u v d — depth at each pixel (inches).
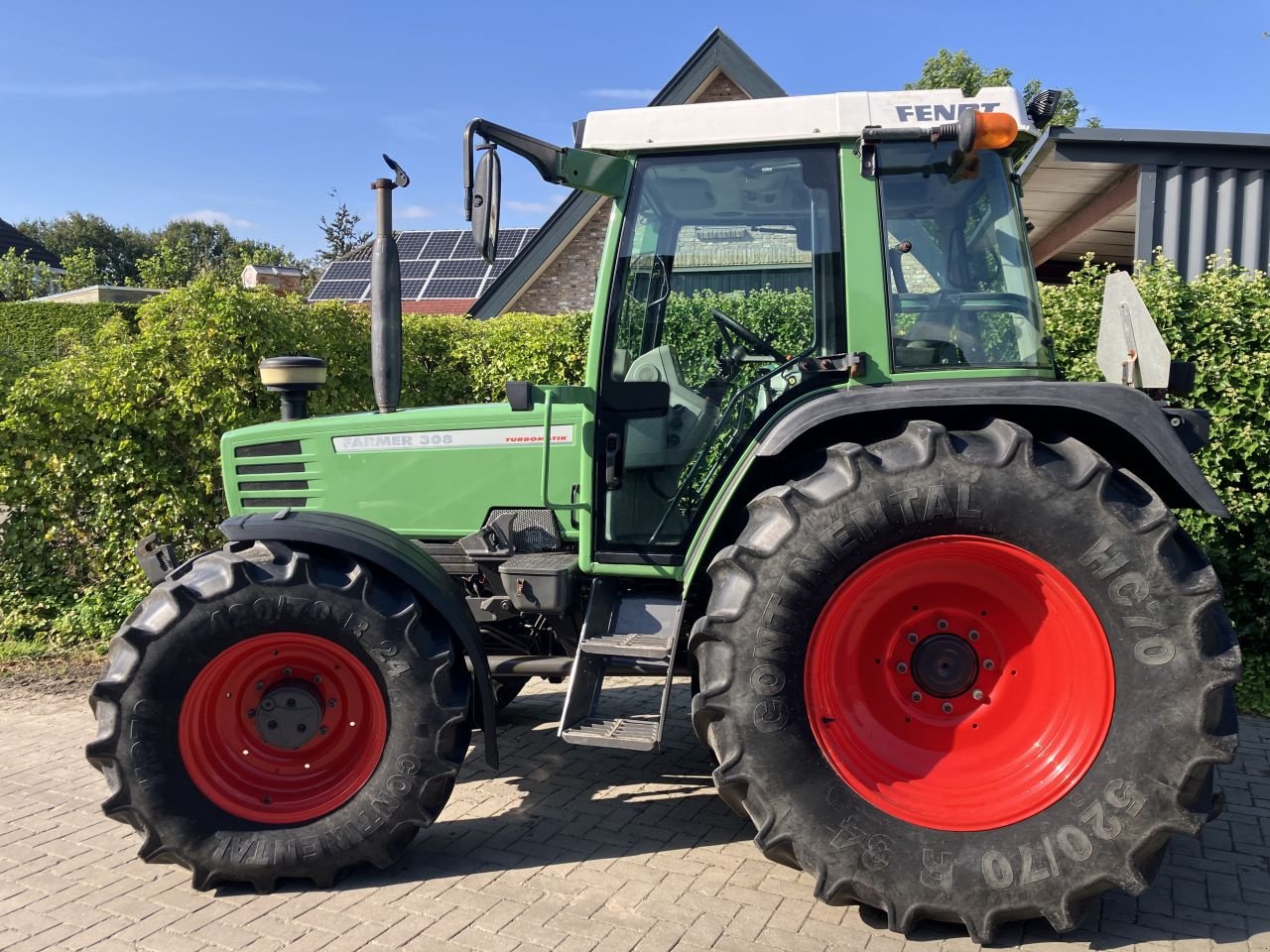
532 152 123.6
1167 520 106.3
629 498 135.9
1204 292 203.2
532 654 151.6
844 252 124.8
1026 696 115.9
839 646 115.8
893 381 123.8
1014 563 111.7
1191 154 277.6
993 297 124.7
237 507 159.2
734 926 113.1
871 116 123.5
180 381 235.8
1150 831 104.9
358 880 126.0
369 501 153.7
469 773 163.2
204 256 2324.1
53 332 755.4
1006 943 109.7
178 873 128.8
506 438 147.6
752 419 134.6
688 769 164.2
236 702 126.3
